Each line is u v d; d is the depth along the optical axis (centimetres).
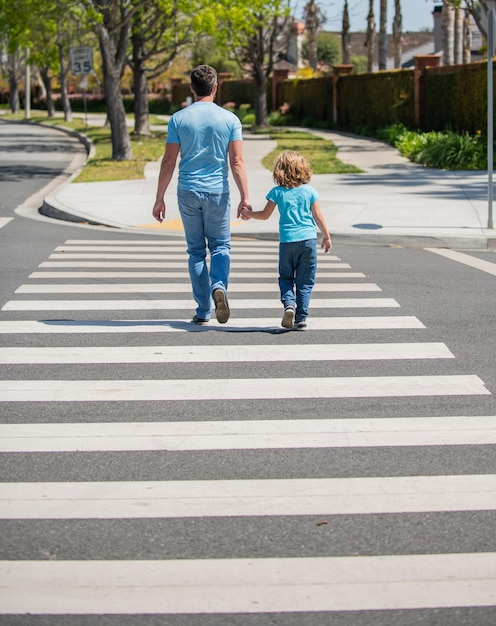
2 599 423
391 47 10006
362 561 456
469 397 702
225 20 3772
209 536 482
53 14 3158
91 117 6975
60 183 2555
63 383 738
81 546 472
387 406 683
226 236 884
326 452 596
